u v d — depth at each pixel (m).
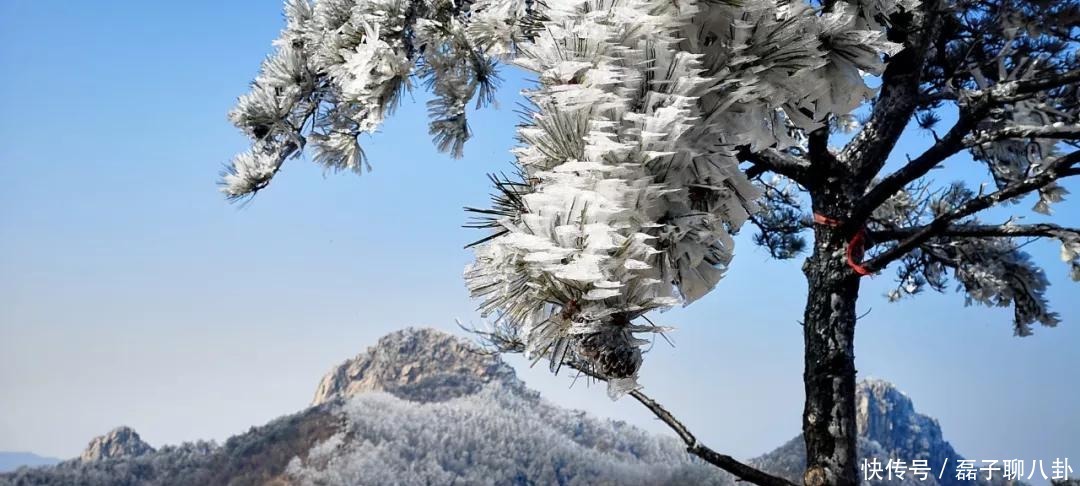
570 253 1.16
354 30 4.34
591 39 1.34
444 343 91.12
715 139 1.40
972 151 5.43
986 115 3.86
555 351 1.23
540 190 1.32
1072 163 3.38
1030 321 5.77
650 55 1.36
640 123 1.28
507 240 1.19
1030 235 3.87
